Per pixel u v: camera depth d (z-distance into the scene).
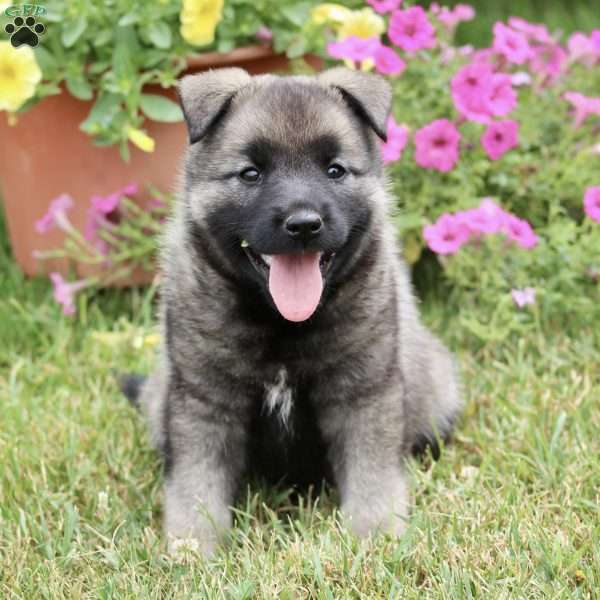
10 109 1.34
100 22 1.37
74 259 1.46
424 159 1.40
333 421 1.13
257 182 1.09
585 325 1.40
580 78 1.60
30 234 1.47
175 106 1.38
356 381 1.11
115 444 1.23
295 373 1.11
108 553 1.07
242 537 1.10
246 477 1.19
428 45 1.43
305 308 1.06
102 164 1.41
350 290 1.10
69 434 1.23
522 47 1.47
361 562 1.04
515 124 1.41
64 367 1.36
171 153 1.41
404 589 1.01
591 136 1.51
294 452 1.16
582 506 1.11
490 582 1.02
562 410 1.24
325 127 1.09
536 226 1.46
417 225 1.41
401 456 1.13
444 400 1.24
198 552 1.07
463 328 1.40
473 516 1.10
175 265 1.13
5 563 1.06
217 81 1.11
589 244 1.39
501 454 1.19
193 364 1.11
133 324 1.41
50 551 1.08
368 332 1.10
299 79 1.13
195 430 1.12
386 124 1.12
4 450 1.20
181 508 1.11
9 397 1.31
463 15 1.55
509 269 1.39
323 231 1.06
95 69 1.38
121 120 1.38
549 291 1.39
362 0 1.57
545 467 1.16
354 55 1.38
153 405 1.20
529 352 1.37
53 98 1.39
